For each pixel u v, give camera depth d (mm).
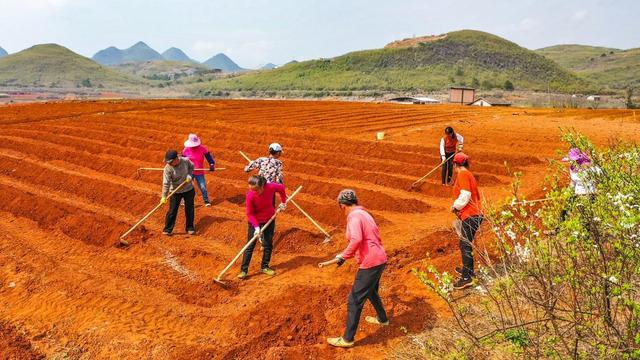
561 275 4312
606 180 4531
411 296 6137
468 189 5922
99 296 6184
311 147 17734
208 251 8109
